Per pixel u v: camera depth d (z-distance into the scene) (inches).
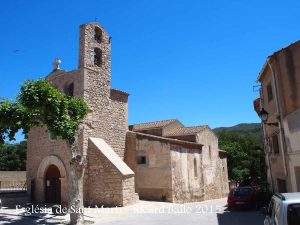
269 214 356.5
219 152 1541.6
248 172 1765.5
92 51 1037.2
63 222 703.7
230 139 2374.5
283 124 676.7
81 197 698.2
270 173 884.0
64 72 1042.7
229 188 1732.3
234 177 1809.8
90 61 1024.9
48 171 1025.5
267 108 816.9
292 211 287.3
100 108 1037.8
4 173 1798.7
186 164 1194.6
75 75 1016.2
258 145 1852.9
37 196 1019.9
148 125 1430.9
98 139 1010.7
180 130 1390.3
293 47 673.6
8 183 1626.5
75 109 730.2
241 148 1931.6
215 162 1470.2
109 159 941.2
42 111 687.7
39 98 675.4
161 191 1082.7
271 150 837.8
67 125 690.2
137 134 1132.5
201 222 661.3
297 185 620.1
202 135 1360.7
